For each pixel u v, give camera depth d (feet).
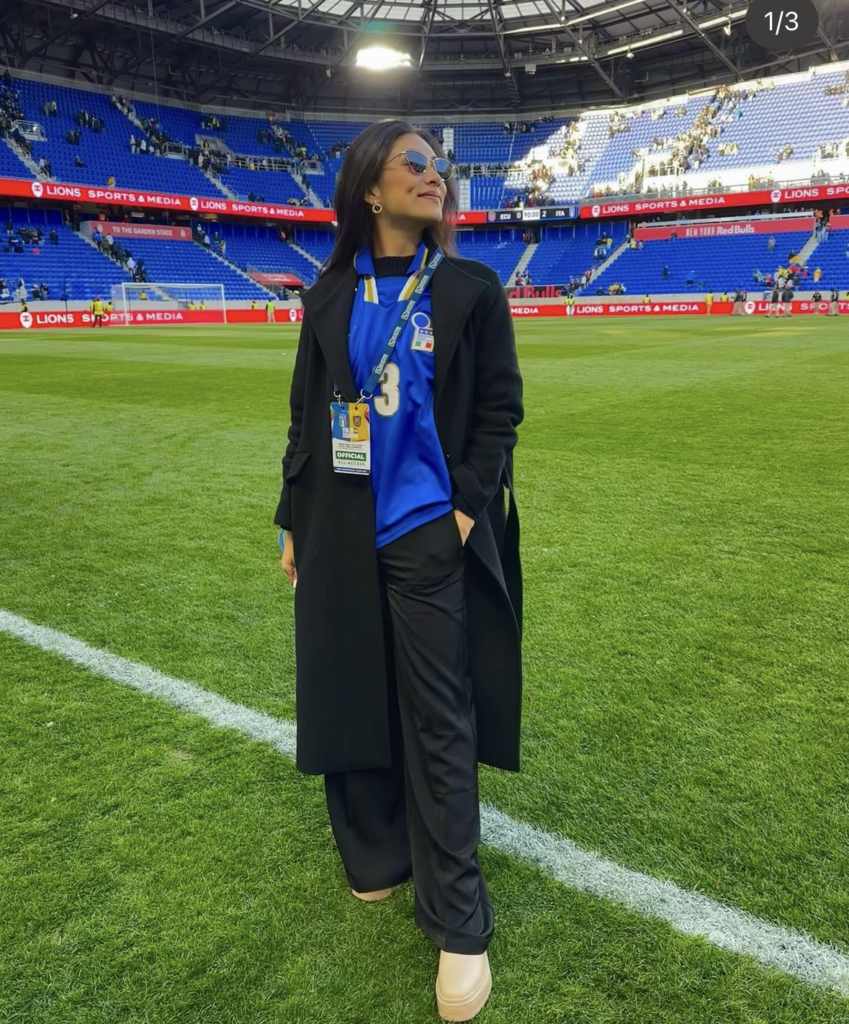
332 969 5.58
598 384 38.27
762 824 6.97
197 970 5.57
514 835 6.91
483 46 150.61
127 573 13.50
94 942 5.80
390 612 5.62
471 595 5.67
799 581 12.59
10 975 5.52
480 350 5.34
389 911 6.15
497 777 7.73
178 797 7.48
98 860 6.63
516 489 18.52
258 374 44.86
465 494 5.31
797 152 140.15
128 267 129.80
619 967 5.55
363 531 5.40
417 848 5.66
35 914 6.05
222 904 6.18
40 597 12.48
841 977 5.43
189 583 13.02
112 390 37.73
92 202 127.24
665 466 20.74
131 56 140.87
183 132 154.10
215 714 8.97
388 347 5.20
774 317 117.60
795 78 146.30
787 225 137.90
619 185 156.46
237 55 143.54
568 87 166.50
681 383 38.19
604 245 157.48
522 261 162.71
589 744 8.23
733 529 15.33
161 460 22.25
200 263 142.41
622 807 7.25
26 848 6.77
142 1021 5.16
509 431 5.40
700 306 134.72
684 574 12.98
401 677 5.60
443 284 5.22
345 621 5.55
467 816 5.57
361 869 6.15
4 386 39.63
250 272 148.66
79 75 140.77
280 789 7.62
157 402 33.60
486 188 166.30
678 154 151.94
